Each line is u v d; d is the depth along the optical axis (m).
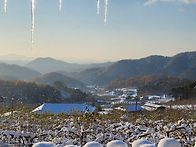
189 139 11.08
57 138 11.02
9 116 15.75
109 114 17.47
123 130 12.37
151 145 4.35
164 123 14.48
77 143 10.64
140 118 16.05
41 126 13.73
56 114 17.06
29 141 11.24
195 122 15.27
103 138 10.95
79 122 13.99
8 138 11.23
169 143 4.39
